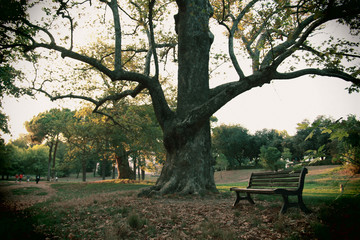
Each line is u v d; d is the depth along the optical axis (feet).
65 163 151.43
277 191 18.08
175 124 38.70
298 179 19.20
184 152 37.52
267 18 30.96
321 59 39.70
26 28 40.78
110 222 18.98
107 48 59.67
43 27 41.37
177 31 47.03
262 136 254.27
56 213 23.52
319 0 19.88
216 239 14.49
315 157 9.79
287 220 16.55
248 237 14.37
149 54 49.96
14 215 23.00
